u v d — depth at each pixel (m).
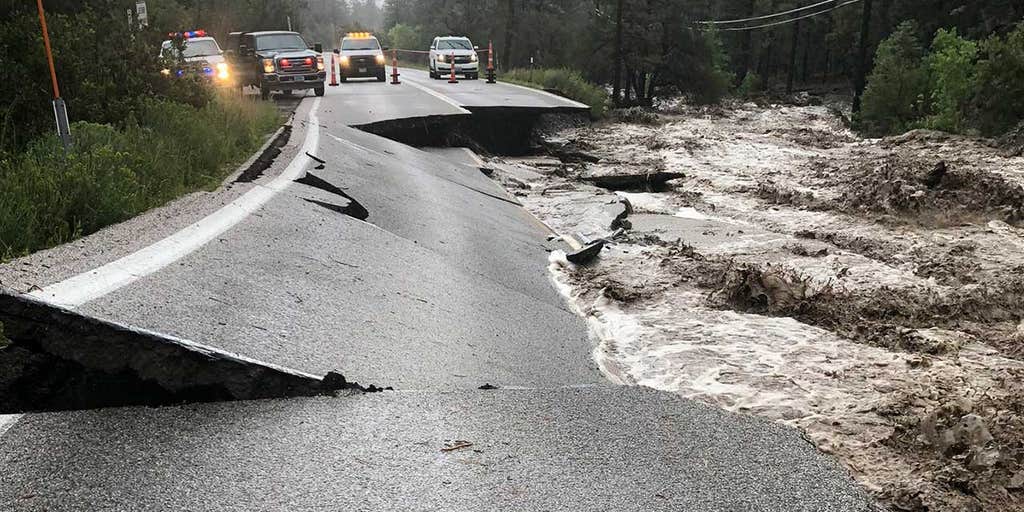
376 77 33.41
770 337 6.98
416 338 5.63
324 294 5.94
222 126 12.57
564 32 67.00
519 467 3.65
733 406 5.44
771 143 23.98
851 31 69.56
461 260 8.55
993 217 12.75
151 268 5.56
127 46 13.38
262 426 3.90
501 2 69.00
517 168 18.73
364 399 4.30
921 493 4.01
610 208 13.34
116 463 3.47
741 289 8.02
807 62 89.06
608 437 4.04
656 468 3.73
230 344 4.52
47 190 7.02
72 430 3.75
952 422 4.86
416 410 4.21
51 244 6.54
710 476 3.69
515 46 69.12
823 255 10.56
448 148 19.62
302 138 13.89
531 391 4.65
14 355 3.88
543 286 8.60
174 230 6.81
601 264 9.87
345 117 18.83
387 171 13.02
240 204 8.20
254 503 3.24
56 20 11.97
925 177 14.80
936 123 26.45
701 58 49.69
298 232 7.58
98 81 11.86
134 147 9.43
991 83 24.45
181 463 3.50
